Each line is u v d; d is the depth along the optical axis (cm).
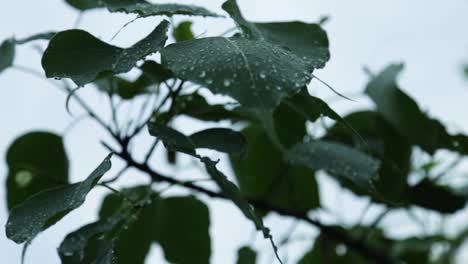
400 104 92
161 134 65
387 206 100
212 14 65
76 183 65
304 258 107
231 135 67
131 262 91
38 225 61
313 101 62
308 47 67
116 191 71
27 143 90
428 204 101
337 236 99
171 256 92
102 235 73
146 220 91
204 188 83
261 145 104
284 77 56
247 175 105
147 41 62
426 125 92
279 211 95
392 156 97
